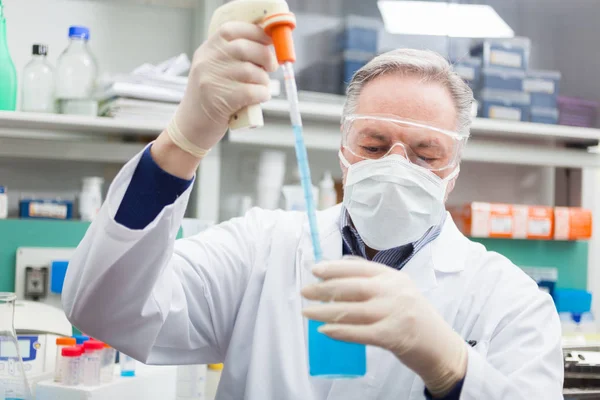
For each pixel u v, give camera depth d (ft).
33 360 6.05
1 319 5.28
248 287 5.12
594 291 10.98
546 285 10.04
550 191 11.02
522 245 10.39
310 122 8.66
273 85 8.21
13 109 7.73
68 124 7.64
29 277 7.84
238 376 4.99
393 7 9.21
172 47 9.16
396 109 4.64
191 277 4.88
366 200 4.67
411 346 3.51
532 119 9.48
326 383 4.79
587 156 9.98
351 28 8.84
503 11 9.84
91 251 3.89
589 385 6.40
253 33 3.59
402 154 4.66
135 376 5.85
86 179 8.31
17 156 8.33
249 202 9.14
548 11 10.12
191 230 7.91
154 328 4.26
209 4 8.48
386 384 4.75
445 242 5.26
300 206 8.88
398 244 4.83
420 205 4.66
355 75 4.98
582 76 10.18
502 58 9.39
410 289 3.60
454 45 9.50
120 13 8.93
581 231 10.00
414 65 4.77
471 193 10.71
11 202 8.49
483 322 4.89
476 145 9.42
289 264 5.16
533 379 4.32
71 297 4.10
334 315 3.29
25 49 8.57
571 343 7.24
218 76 3.60
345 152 4.89
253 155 9.51
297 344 4.88
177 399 6.85
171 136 3.79
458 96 4.89
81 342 6.31
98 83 8.12
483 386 3.85
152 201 3.86
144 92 7.60
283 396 4.77
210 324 5.05
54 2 8.66
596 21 10.23
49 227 7.97
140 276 3.93
